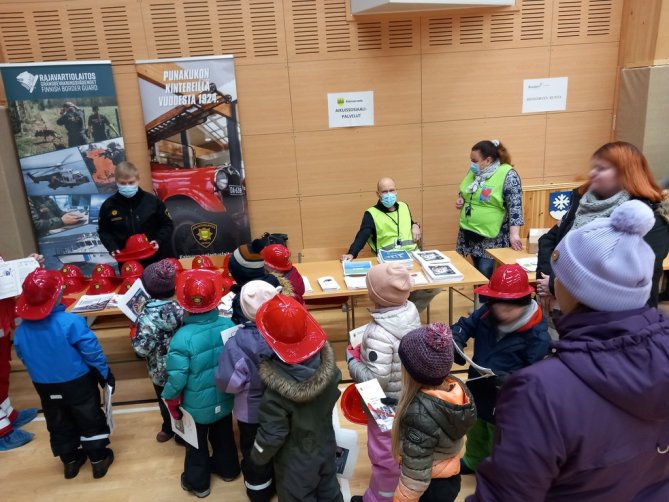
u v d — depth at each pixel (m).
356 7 4.23
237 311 2.38
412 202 4.84
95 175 4.42
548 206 4.27
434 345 1.44
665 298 4.28
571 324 0.85
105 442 2.52
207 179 4.52
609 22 4.52
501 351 1.91
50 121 4.27
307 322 1.78
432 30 4.43
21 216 4.36
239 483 2.45
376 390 1.86
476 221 3.89
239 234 4.68
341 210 4.81
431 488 1.67
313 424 1.77
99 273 3.57
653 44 4.18
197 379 2.12
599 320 0.81
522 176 4.85
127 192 3.57
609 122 4.76
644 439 0.81
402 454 1.53
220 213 4.61
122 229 3.68
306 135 4.60
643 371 0.75
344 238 4.89
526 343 1.87
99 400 2.50
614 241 0.81
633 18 4.36
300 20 4.34
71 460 2.55
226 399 2.22
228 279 3.41
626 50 4.48
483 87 4.60
